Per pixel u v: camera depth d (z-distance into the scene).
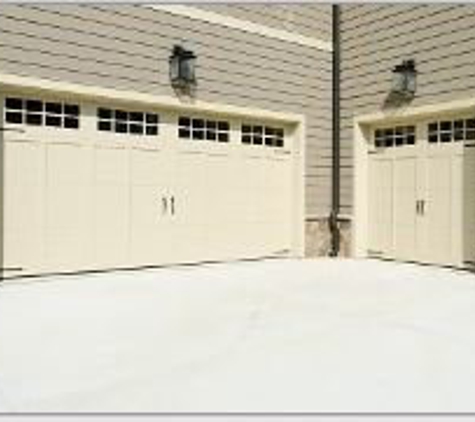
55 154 8.57
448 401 3.92
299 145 11.35
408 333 5.68
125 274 9.01
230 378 4.36
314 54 11.53
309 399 3.94
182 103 9.76
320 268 9.95
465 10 9.53
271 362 4.76
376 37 11.00
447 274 9.31
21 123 8.28
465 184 9.65
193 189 10.08
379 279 8.81
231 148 10.57
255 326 5.93
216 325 5.96
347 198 11.59
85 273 8.89
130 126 9.35
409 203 10.60
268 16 10.88
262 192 11.02
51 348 5.08
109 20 8.97
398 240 10.80
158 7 9.49
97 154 8.98
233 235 10.59
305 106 11.41
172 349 5.11
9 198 8.16
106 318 6.18
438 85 9.92
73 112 8.77
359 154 11.37
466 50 9.51
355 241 11.35
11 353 4.93
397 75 10.36
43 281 8.23
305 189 11.41
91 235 8.94
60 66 8.48
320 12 11.61
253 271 9.56
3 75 7.96
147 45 9.38
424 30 10.15
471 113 9.58
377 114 10.97
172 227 9.82
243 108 10.52
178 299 7.23
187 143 10.00
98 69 8.86
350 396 4.00
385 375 4.45
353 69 11.46
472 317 6.34
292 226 11.41
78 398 3.94
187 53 9.62
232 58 10.39
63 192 8.65
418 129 10.46
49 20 8.39
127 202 9.31
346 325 5.99
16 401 3.88
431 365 4.68
